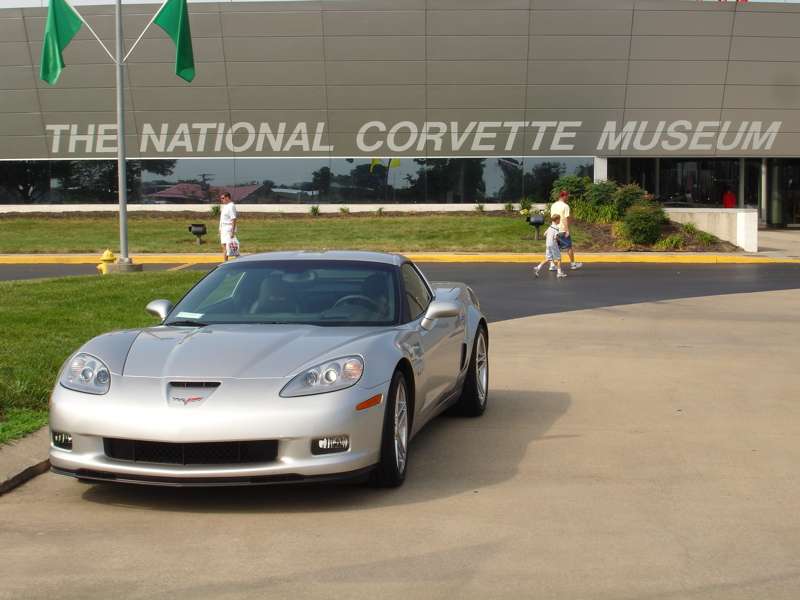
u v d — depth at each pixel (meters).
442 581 4.18
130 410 5.12
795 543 4.73
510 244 29.22
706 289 19.27
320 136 39.50
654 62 38.22
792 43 38.06
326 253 7.18
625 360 10.84
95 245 29.47
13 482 5.76
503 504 5.39
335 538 4.79
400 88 38.72
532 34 37.97
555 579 4.21
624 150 39.25
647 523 5.04
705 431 7.32
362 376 5.36
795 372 10.08
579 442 6.94
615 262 26.25
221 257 26.27
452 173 39.59
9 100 39.78
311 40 38.28
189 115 39.50
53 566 4.38
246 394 5.14
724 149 39.19
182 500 5.48
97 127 39.88
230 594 4.02
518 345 11.98
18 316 12.09
